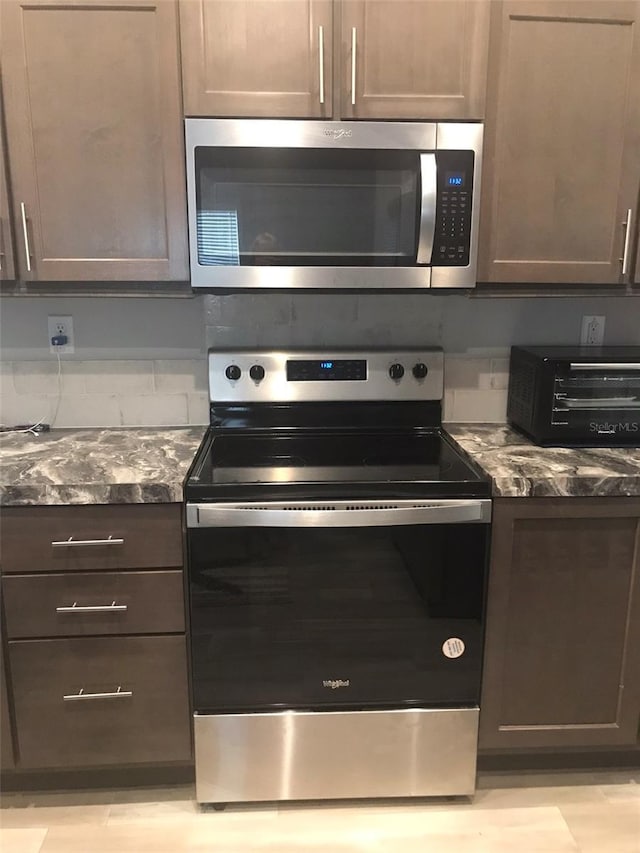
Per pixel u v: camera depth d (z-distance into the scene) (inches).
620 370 74.7
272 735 69.7
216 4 65.0
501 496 65.9
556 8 67.5
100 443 77.7
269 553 65.6
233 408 83.2
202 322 83.2
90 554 65.5
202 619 66.9
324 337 84.4
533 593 68.8
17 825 70.5
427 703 70.6
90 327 82.7
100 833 69.6
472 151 68.0
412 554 66.5
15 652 67.2
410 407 84.4
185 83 66.2
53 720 69.2
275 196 68.1
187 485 64.3
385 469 69.9
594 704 72.2
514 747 73.0
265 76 66.5
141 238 69.6
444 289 72.1
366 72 66.9
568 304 85.4
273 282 69.4
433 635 68.7
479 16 66.4
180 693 69.2
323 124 66.8
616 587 69.3
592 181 71.6
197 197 67.6
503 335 85.7
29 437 80.2
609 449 75.5
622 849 68.1
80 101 66.7
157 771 75.1
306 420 83.7
